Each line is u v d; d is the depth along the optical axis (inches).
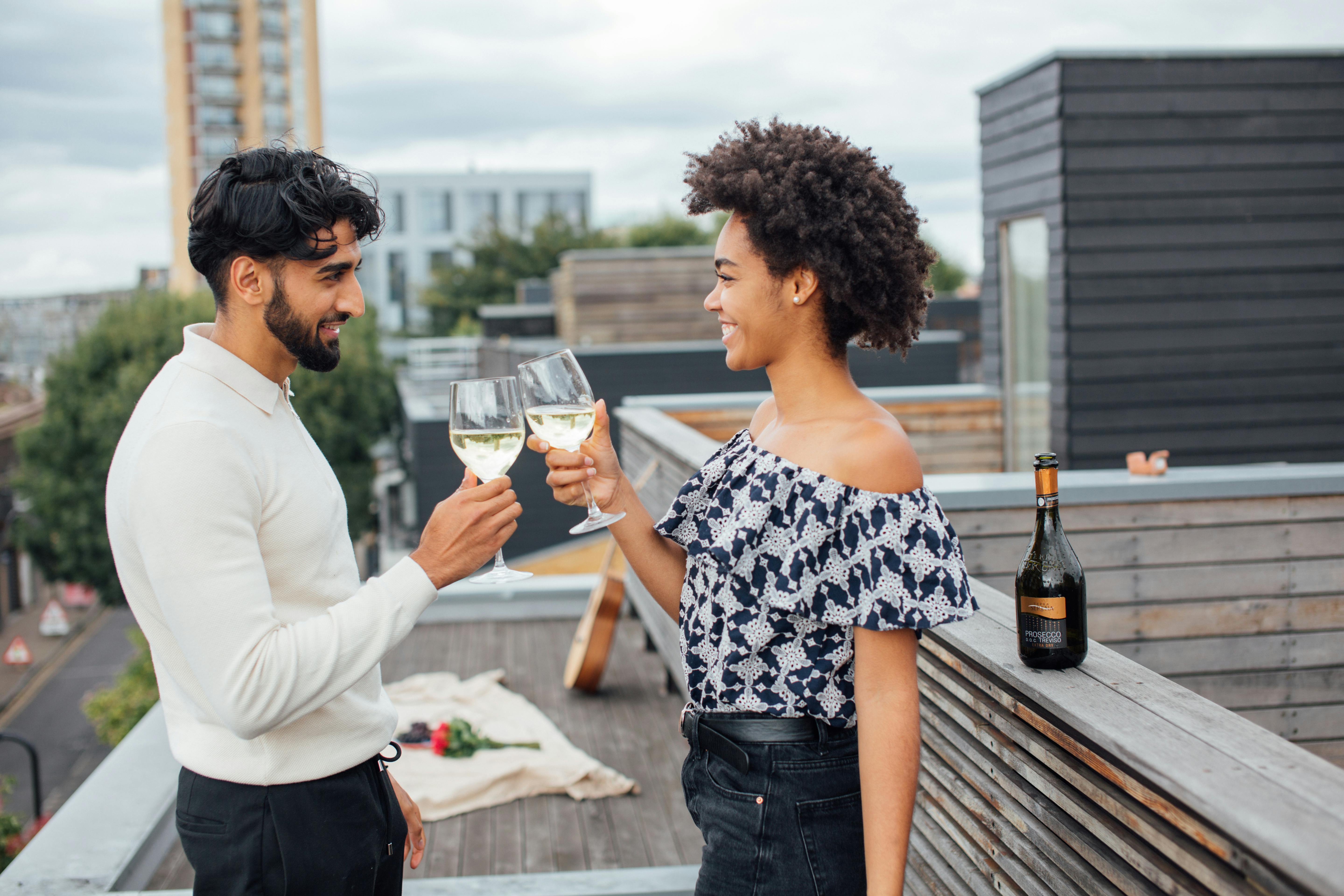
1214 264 235.8
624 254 626.8
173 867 122.3
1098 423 235.1
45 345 1411.2
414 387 912.9
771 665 49.3
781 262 49.4
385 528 965.2
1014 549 120.0
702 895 51.4
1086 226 232.4
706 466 56.9
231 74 2199.8
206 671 48.1
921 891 78.7
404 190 2319.1
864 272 49.1
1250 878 40.1
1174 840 45.4
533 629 231.8
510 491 54.7
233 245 52.1
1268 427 239.9
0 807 414.6
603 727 172.6
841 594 47.3
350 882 57.2
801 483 48.2
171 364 53.8
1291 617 120.7
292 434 56.6
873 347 53.7
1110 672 59.6
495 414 59.4
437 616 238.8
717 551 48.9
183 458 48.7
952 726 72.6
